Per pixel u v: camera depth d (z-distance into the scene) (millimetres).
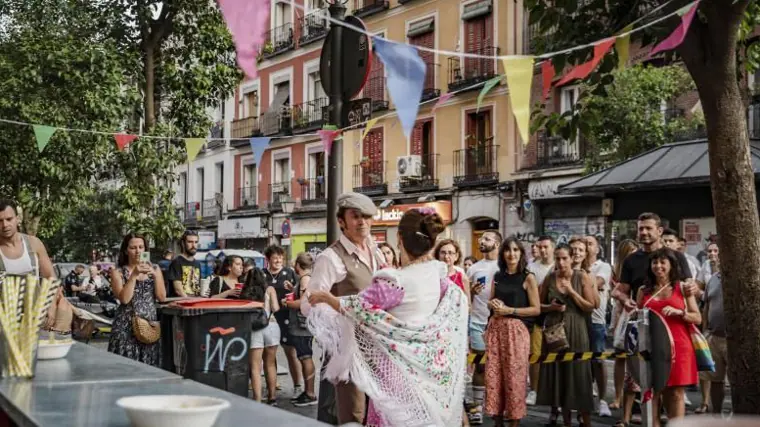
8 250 5395
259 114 32500
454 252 7559
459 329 4535
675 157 14312
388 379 4273
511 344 6887
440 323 4410
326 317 4602
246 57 2736
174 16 13828
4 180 14203
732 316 5766
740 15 5602
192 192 38031
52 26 14266
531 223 21109
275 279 9484
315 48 29422
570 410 7180
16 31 14305
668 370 6109
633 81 15617
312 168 29828
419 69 3131
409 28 25047
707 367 6266
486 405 6969
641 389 6273
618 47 4098
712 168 5832
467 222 23141
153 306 6648
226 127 34844
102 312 16828
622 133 16188
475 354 7566
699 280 9445
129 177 14062
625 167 14812
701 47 5742
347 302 4344
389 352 4297
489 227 22828
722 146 5750
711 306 7594
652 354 6180
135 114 14680
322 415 5699
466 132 23203
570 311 7234
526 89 3252
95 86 13578
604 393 8078
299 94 30391
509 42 21859
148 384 3244
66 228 33500
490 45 22422
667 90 15742
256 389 8344
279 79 31516
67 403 2789
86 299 18328
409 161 24031
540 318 7328
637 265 7152
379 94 25984
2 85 13484
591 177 15117
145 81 14375
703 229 14164
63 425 2398
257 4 2750
